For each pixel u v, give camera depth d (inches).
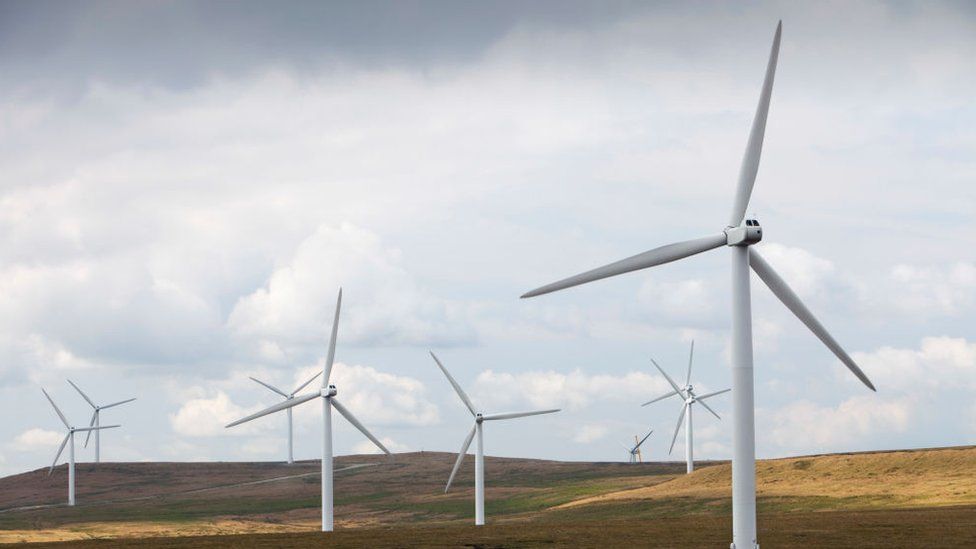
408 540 2837.1
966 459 4940.9
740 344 1862.7
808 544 2480.3
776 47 1942.7
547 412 3914.9
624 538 2785.4
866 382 2003.0
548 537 2849.4
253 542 2928.2
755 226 1881.2
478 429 3949.3
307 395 3668.8
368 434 3700.8
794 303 1971.0
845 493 4598.9
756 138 1940.2
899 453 5270.7
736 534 1815.9
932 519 3083.2
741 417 1836.9
